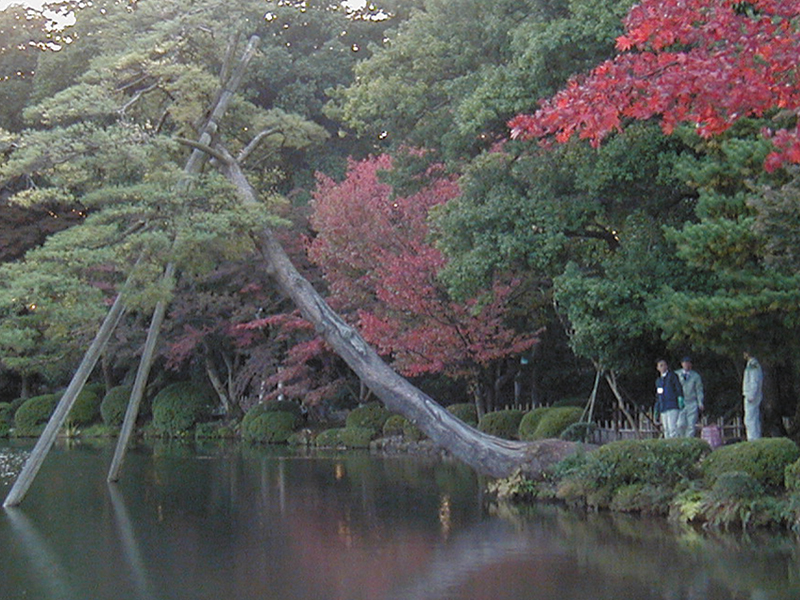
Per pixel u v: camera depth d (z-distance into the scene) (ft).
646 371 65.77
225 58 66.95
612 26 55.11
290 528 49.24
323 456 93.20
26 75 129.08
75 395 60.85
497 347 83.56
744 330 49.24
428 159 74.13
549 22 61.11
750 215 47.55
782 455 46.47
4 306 54.54
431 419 59.67
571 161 58.59
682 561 37.68
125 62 60.85
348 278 92.63
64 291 53.62
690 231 47.34
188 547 44.24
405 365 85.81
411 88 70.74
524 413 86.28
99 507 57.93
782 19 27.12
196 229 56.80
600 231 63.62
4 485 70.69
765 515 44.11
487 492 61.67
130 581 36.99
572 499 53.31
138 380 72.90
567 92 27.30
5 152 59.36
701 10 27.12
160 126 67.92
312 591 34.76
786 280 46.93
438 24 71.31
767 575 34.71
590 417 73.67
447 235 62.49
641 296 56.44
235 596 34.24
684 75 26.02
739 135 49.34
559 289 58.75
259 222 60.95
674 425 57.98
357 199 89.35
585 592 33.14
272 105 133.39
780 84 26.73
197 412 124.16
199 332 115.55
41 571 39.04
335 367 111.65
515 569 37.50
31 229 110.22
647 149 55.88
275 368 114.52
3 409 138.62
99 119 62.75
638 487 50.75
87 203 58.13
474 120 59.62
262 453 97.66
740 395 72.74
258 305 113.29
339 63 133.08
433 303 81.25
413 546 43.42
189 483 70.33
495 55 68.69
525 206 59.36
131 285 58.03
